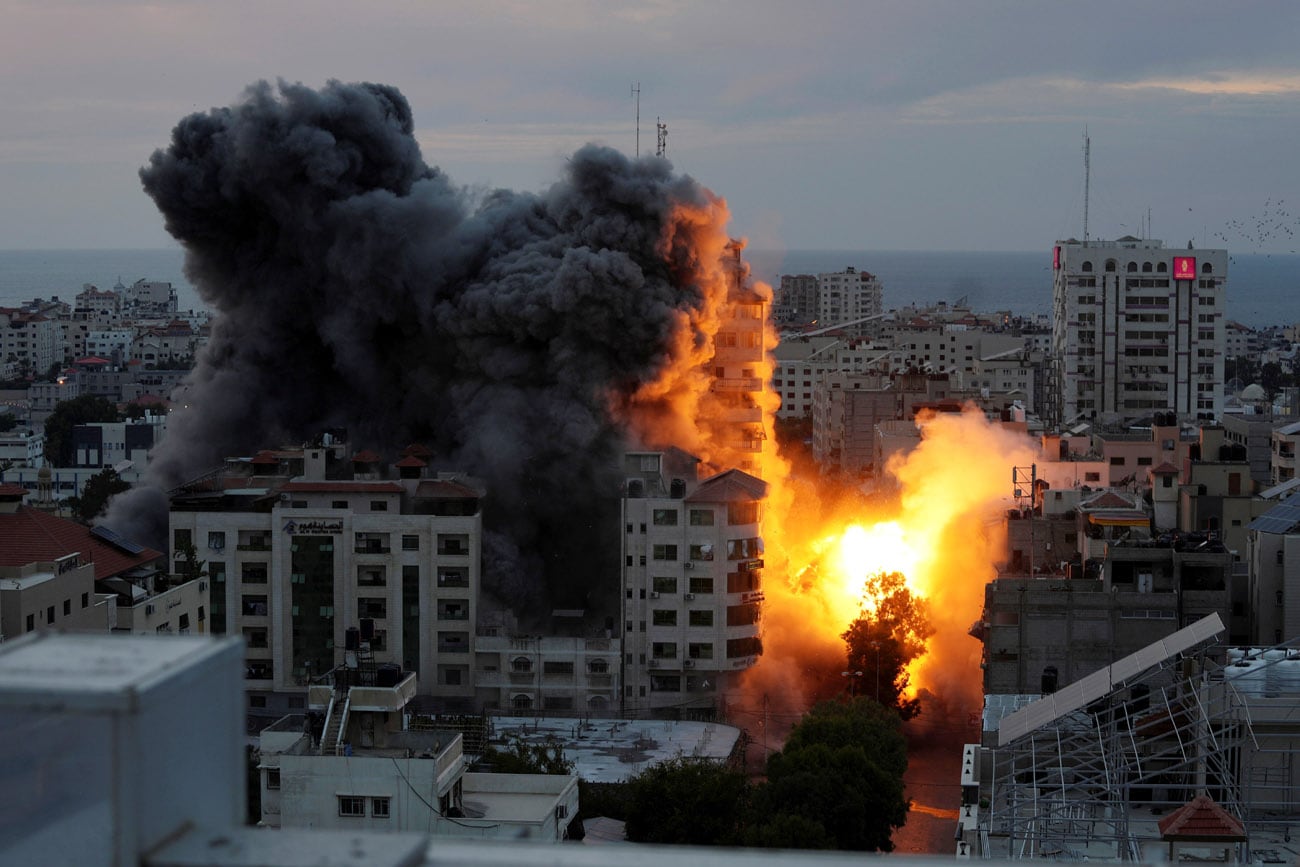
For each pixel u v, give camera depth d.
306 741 85.50
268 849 13.20
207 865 12.92
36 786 12.84
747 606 162.25
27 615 105.38
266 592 160.50
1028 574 148.50
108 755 12.77
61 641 13.74
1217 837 74.38
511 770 114.12
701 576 160.75
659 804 111.88
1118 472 195.62
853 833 112.44
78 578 112.31
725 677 161.88
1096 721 87.44
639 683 161.88
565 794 88.06
